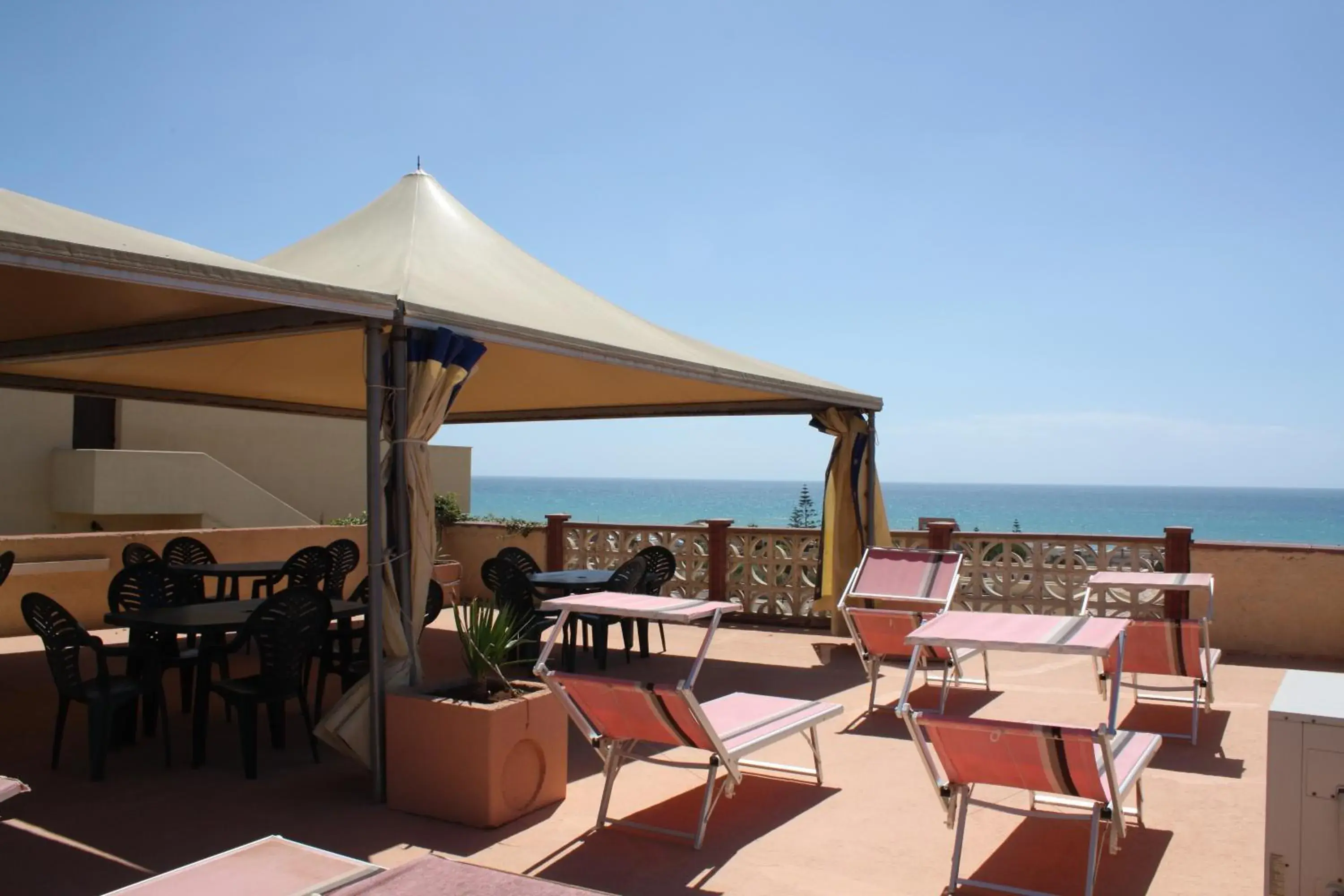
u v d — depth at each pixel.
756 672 7.65
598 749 4.18
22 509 14.55
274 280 3.90
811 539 10.05
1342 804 2.69
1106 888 3.52
